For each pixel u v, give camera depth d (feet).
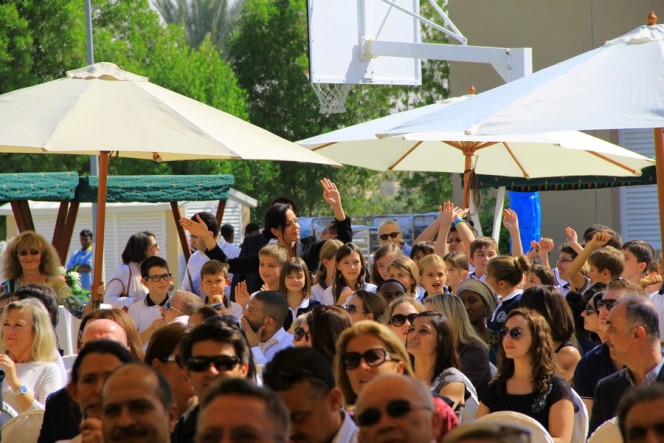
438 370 39.32
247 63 298.56
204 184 83.56
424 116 50.42
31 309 43.45
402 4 98.17
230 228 109.09
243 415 19.95
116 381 24.59
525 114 44.52
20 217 79.56
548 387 37.19
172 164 260.42
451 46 89.61
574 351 43.86
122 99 49.85
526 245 100.12
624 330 35.17
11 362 41.68
